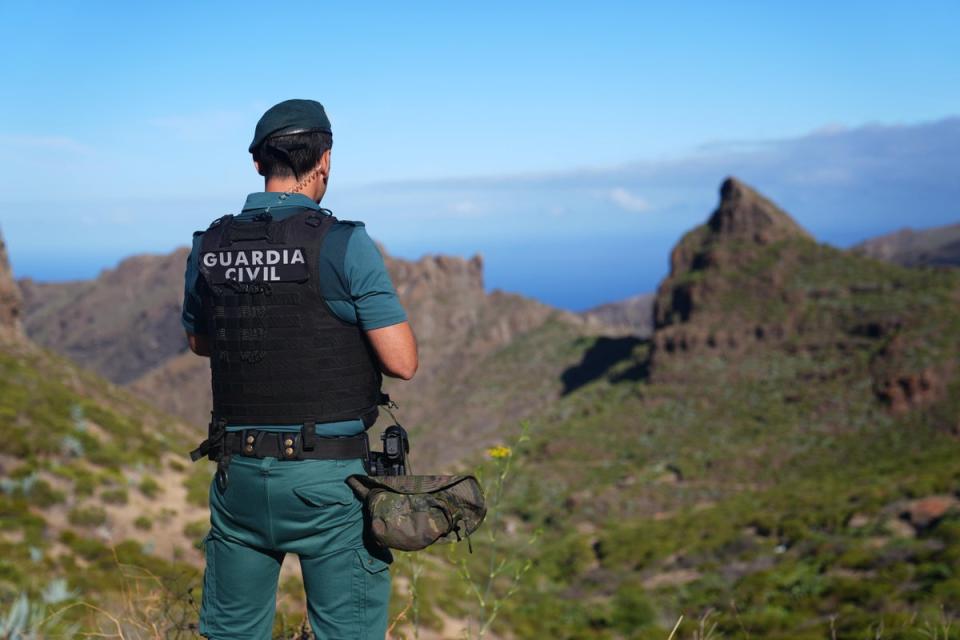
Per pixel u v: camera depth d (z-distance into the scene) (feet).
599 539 250.57
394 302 7.40
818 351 590.96
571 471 498.28
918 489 192.13
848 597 98.89
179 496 72.18
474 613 53.67
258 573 7.82
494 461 12.63
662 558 191.52
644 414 600.80
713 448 502.79
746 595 107.04
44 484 58.23
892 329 558.97
